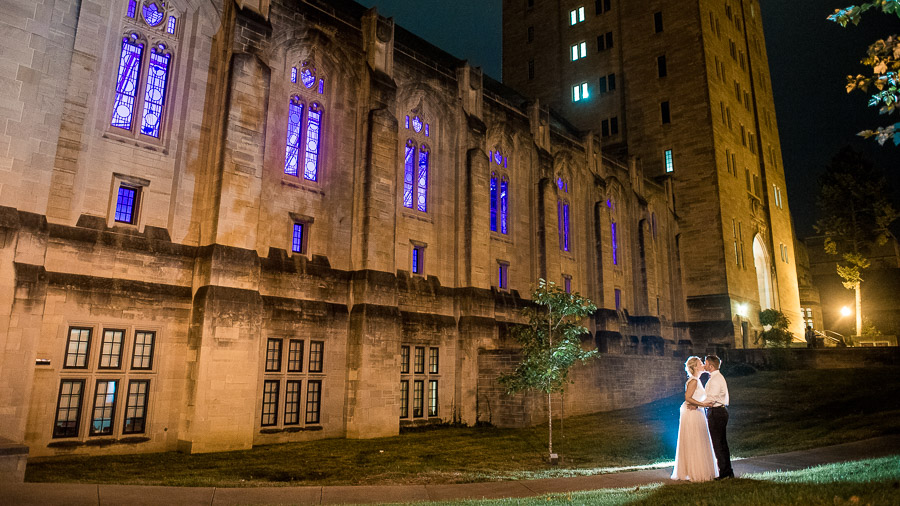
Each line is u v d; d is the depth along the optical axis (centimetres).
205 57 2123
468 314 2897
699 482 1094
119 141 1900
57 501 965
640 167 4859
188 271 1977
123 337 1806
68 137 1778
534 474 1505
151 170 1962
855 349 3722
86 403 1702
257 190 2094
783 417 2447
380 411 2355
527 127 3675
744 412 2622
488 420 2792
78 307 1714
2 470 1088
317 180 2475
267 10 2272
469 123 3119
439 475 1492
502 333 3128
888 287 7106
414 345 2684
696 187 5109
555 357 1814
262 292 2152
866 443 1739
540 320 1950
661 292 4853
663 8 5550
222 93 2094
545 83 6231
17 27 1656
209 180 2053
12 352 1524
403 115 2867
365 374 2322
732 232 5150
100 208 1839
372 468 1594
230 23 2150
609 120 5694
